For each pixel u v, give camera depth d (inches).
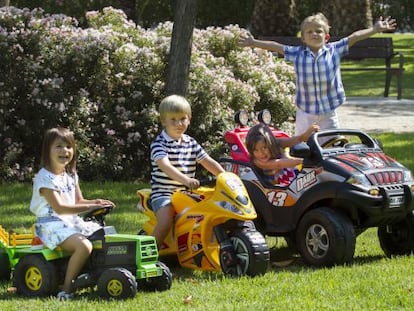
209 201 308.5
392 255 346.3
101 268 284.0
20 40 550.3
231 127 562.3
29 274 287.6
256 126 345.7
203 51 607.8
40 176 289.1
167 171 315.3
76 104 545.6
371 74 1114.1
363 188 320.8
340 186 323.0
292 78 648.4
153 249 285.6
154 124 553.3
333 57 421.1
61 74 557.3
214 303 268.7
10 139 540.4
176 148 327.3
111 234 289.1
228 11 1433.3
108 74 561.0
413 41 1508.4
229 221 311.7
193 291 284.7
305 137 342.3
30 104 544.1
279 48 425.4
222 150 553.0
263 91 610.9
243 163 351.3
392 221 335.9
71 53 554.6
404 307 264.2
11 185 522.3
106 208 295.7
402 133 668.7
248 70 617.0
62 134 290.7
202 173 538.9
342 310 259.3
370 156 337.1
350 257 320.5
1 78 542.0
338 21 1194.0
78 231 286.7
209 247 308.5
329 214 320.8
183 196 317.7
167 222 316.2
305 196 331.3
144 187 514.9
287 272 313.4
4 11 557.9
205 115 557.3
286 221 338.3
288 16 1221.7
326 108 421.1
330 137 370.0
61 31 559.2
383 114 776.3
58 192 288.2
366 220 330.6
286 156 350.9
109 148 547.5
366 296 275.9
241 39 430.9
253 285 291.3
